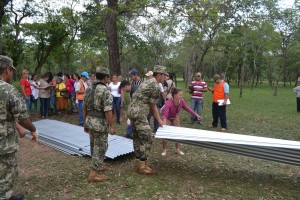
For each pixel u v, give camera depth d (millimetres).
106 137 4738
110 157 5613
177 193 4414
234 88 44406
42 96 10891
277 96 26750
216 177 5109
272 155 4734
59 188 4547
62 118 10992
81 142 6898
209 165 5723
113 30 13430
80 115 9438
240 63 48344
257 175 5262
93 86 4688
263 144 4457
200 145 5250
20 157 6086
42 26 23203
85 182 4762
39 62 25141
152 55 23609
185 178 5012
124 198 4230
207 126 9766
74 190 4477
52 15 23328
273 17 22062
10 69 3645
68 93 11680
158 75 5078
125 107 12039
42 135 7711
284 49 27422
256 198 4309
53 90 11680
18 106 3449
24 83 10688
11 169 3494
